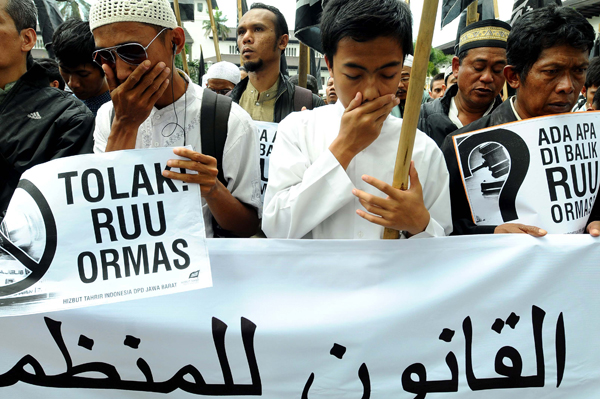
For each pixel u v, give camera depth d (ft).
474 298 5.45
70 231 5.07
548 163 5.92
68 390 5.26
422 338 5.38
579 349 5.56
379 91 5.08
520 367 5.47
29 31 6.99
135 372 5.27
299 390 5.30
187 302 5.29
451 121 9.89
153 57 5.54
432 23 4.39
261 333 5.29
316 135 5.83
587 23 5.90
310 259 5.38
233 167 6.44
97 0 5.44
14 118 6.71
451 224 5.94
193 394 5.29
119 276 5.05
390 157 5.61
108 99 9.82
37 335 5.23
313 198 5.21
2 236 5.02
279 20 11.38
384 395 5.33
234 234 6.62
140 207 5.14
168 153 5.17
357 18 4.75
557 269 5.54
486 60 9.08
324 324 5.30
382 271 5.40
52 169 5.16
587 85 11.62
